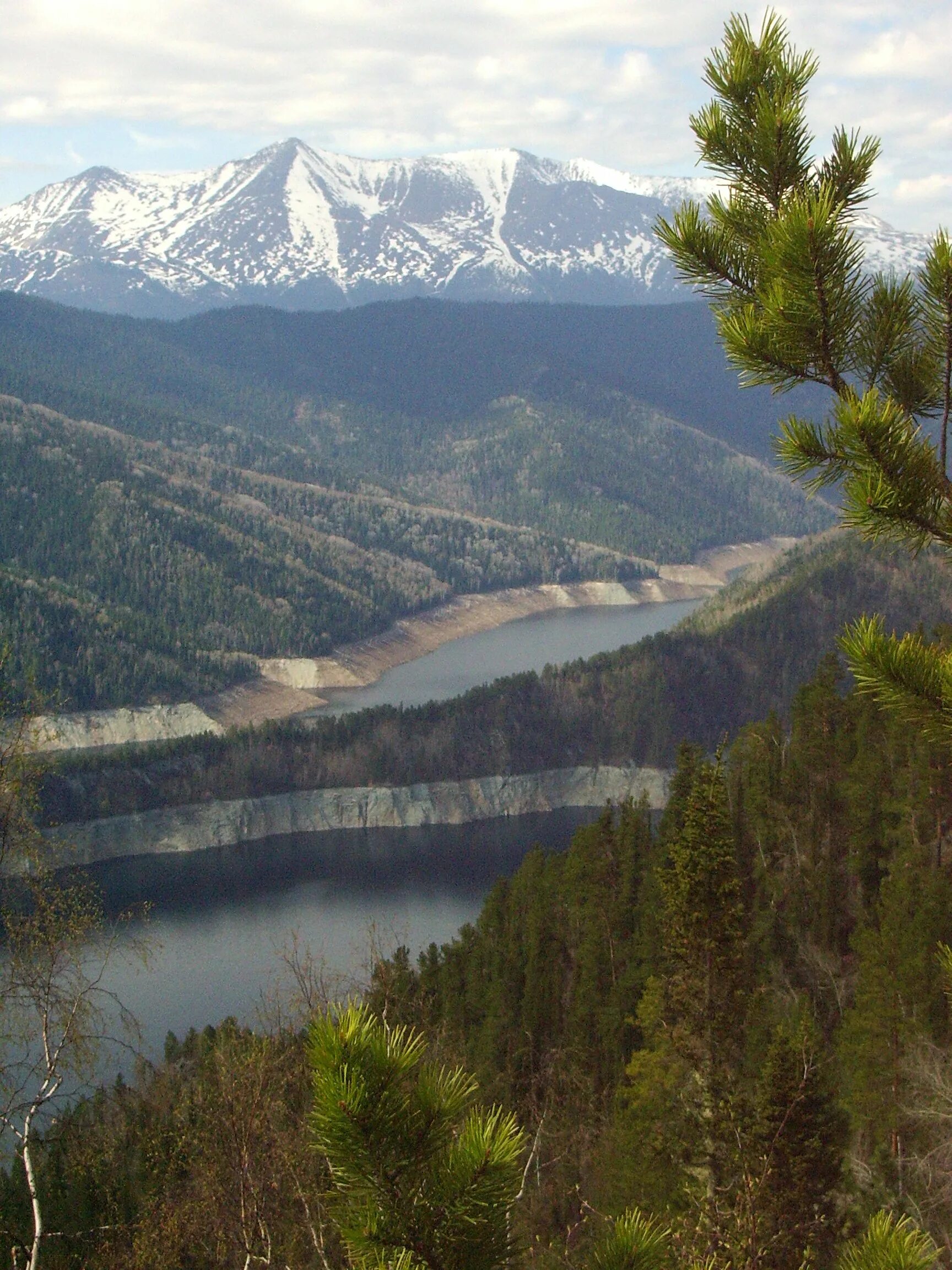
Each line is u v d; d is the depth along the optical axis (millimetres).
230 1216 19328
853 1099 36906
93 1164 24141
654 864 58094
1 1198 27578
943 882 44438
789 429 8977
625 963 57281
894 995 37188
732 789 67625
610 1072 49969
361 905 139375
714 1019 34469
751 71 9836
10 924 18844
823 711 64562
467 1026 60000
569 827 186000
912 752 54656
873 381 9141
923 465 8609
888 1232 7234
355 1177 6809
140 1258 20203
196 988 101750
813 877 58250
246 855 168875
